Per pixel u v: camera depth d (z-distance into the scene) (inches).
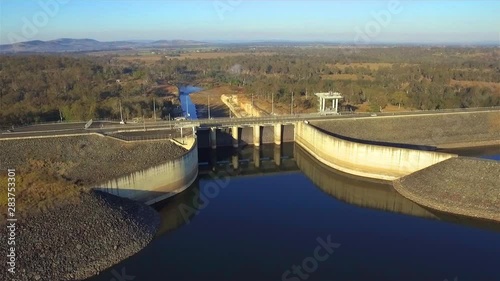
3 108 4621.1
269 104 6250.0
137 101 5620.1
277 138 4916.3
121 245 2336.4
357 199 3435.0
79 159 3277.6
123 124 4188.0
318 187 3715.6
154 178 3043.8
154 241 2524.6
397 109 5684.1
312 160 4490.7
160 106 5792.3
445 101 5679.1
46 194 2522.1
